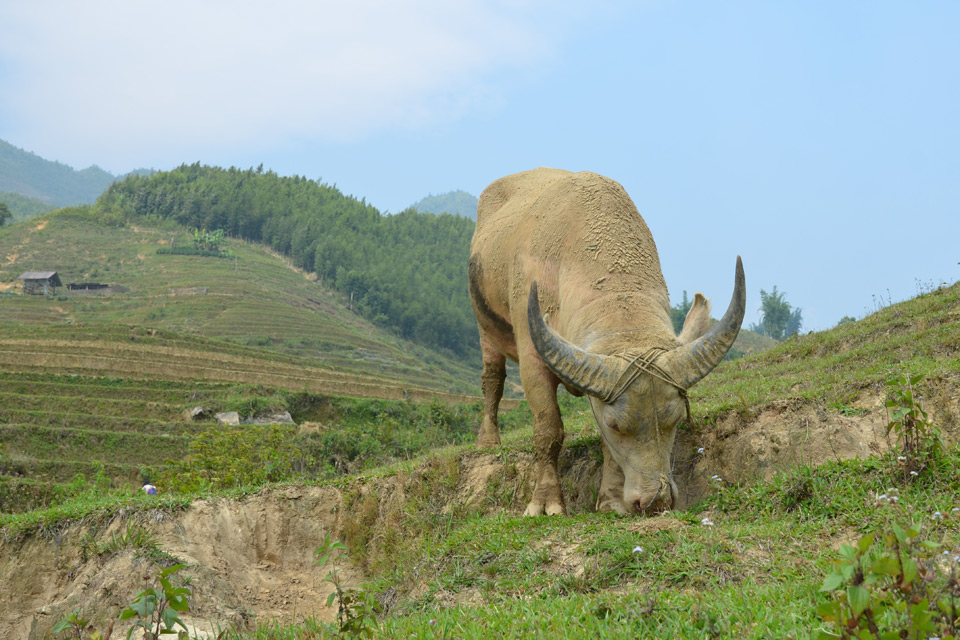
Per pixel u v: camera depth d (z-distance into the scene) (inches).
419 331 5295.3
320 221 6525.6
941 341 393.4
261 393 1785.2
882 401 280.5
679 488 301.0
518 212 332.8
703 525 213.9
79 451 1453.0
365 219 7126.0
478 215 381.1
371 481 359.3
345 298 5300.2
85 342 1947.6
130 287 4318.4
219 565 328.5
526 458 330.6
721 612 163.0
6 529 338.6
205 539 334.6
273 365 2063.2
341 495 361.1
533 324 239.9
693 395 413.4
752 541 208.4
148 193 6250.0
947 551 167.3
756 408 303.0
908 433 234.2
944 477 225.6
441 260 6776.6
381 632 191.3
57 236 5310.0
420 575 257.8
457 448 377.4
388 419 1588.3
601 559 216.1
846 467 241.4
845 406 283.3
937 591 133.6
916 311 507.5
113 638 275.3
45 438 1459.2
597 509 272.8
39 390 1676.9
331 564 344.2
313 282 5521.7
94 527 332.2
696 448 303.4
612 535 226.1
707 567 195.8
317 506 360.8
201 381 1814.7
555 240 291.1
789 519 229.3
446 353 5300.2
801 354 523.5
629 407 238.8
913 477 228.5
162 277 4544.8
